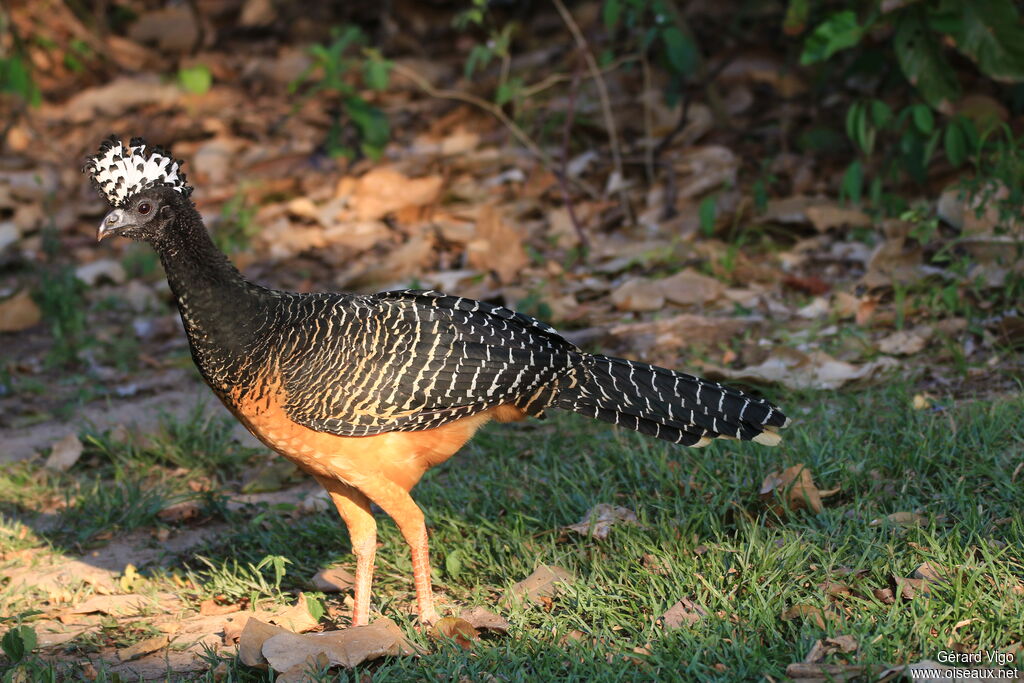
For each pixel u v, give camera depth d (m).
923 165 13.30
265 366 7.08
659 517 8.06
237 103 21.25
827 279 12.77
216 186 18.20
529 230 15.41
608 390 7.62
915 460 8.28
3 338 14.30
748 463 8.62
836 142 15.37
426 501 8.88
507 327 7.52
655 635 6.61
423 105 19.83
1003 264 11.03
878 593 6.73
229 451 10.83
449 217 16.03
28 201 17.91
